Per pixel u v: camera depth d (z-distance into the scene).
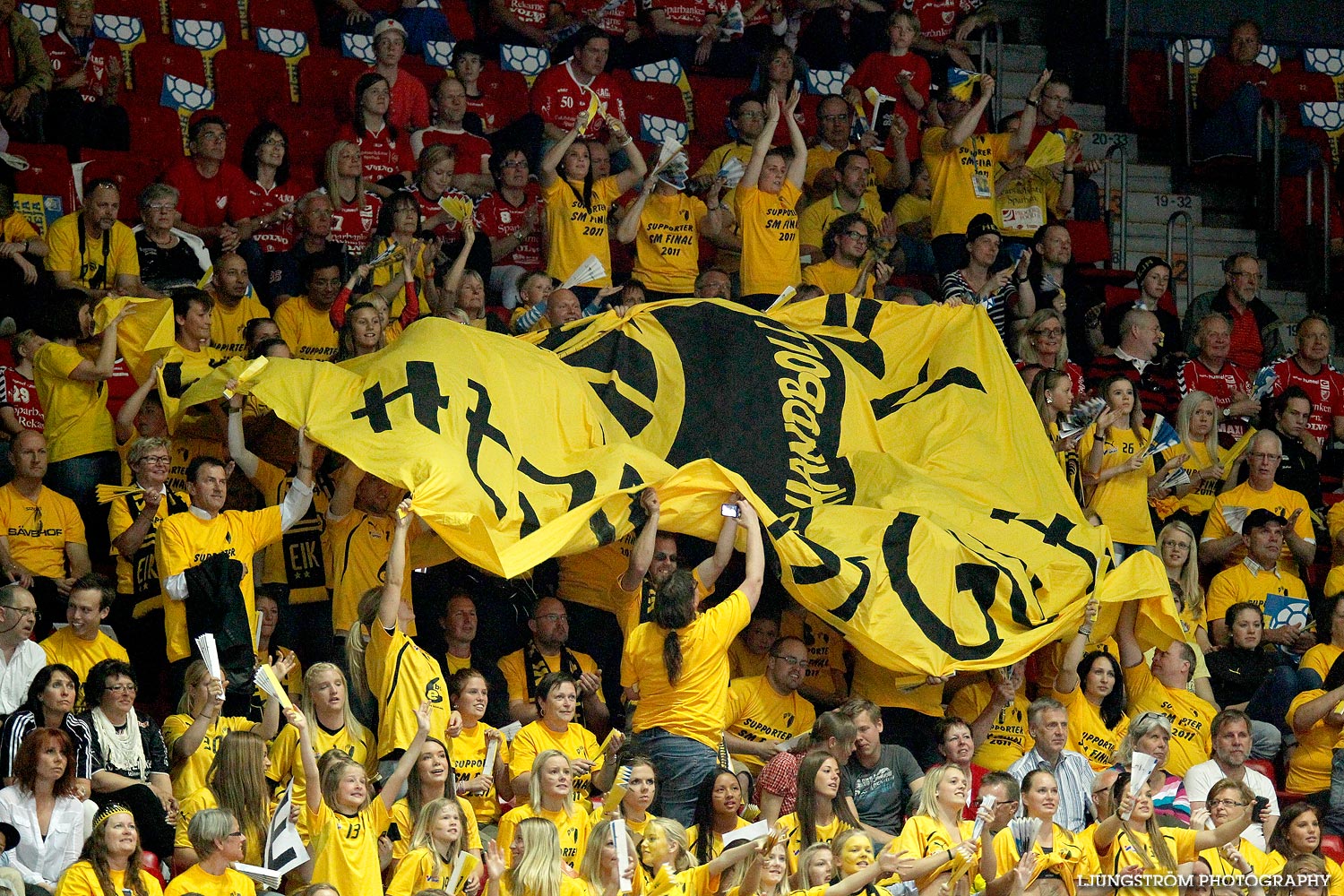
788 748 37.56
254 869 29.88
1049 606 39.06
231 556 35.25
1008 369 43.31
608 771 35.44
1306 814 36.88
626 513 36.84
